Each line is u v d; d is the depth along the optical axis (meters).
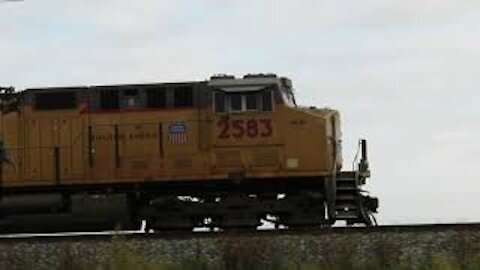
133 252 17.09
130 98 21.56
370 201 21.20
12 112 21.80
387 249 17.09
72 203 21.11
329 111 22.08
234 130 21.25
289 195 21.53
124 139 21.47
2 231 21.45
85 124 21.58
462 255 16.83
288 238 17.44
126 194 21.22
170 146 21.38
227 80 21.30
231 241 16.91
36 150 21.62
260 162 21.19
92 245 17.78
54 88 21.75
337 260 16.45
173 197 21.41
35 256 17.83
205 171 21.27
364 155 21.72
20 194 21.62
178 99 21.44
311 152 21.06
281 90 21.36
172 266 16.33
